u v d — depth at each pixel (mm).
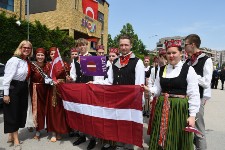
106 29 31203
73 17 20484
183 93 3170
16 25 13867
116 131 3998
